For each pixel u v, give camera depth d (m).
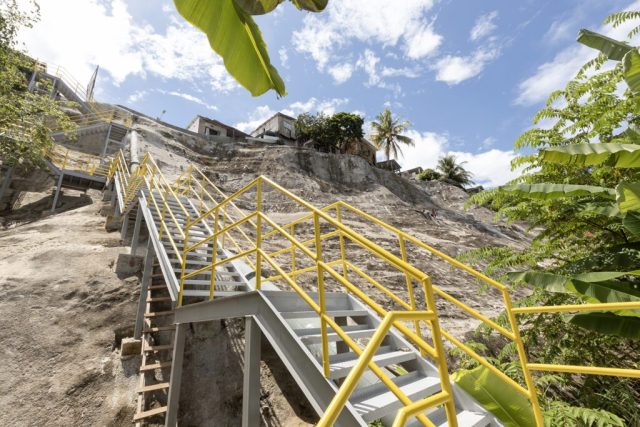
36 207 13.03
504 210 5.51
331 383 2.19
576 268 3.74
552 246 5.30
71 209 13.14
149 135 20.58
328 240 12.23
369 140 47.06
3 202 12.94
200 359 5.77
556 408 3.38
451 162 46.28
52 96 22.56
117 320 6.43
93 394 5.01
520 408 2.70
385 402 2.29
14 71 13.77
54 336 5.79
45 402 4.77
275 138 35.28
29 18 13.41
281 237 11.79
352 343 1.98
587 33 4.13
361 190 24.48
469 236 17.27
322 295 2.34
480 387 2.89
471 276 10.62
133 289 7.23
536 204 5.04
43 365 5.28
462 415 2.63
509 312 2.66
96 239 9.35
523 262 5.29
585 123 5.17
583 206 4.38
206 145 24.38
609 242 4.64
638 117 4.64
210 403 5.07
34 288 6.71
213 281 3.80
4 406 4.59
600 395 3.88
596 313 2.98
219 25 2.33
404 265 1.93
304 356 2.40
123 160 12.18
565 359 4.50
